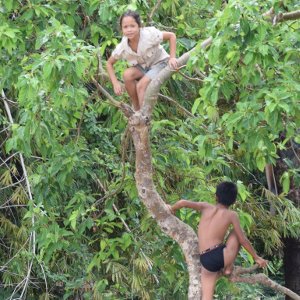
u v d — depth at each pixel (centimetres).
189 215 1825
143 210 2091
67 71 1477
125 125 1944
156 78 1516
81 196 1877
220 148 1844
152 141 2048
